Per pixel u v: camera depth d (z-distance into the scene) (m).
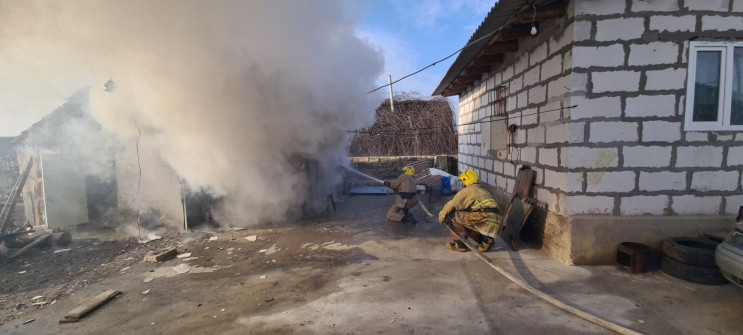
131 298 3.89
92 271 4.86
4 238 6.02
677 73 4.21
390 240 5.77
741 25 4.15
